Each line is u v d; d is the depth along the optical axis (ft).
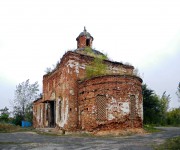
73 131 80.43
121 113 73.82
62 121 86.43
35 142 55.01
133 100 77.82
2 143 53.31
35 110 132.98
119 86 75.66
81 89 82.17
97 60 92.73
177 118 180.96
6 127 107.76
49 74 110.73
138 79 80.84
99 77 76.64
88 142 53.88
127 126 73.51
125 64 106.11
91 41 113.19
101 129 73.00
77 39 114.62
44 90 116.67
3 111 184.75
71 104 83.20
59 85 94.89
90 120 75.36
